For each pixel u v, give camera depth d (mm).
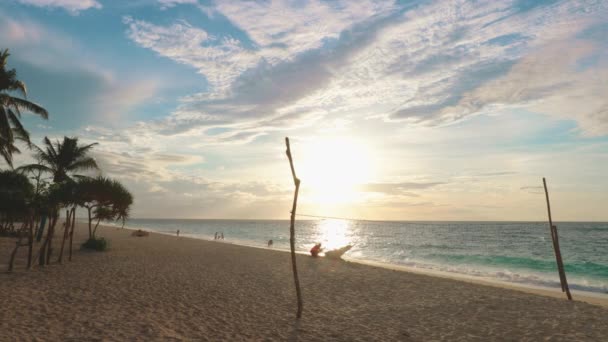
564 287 13367
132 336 7234
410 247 47500
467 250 43000
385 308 10898
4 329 7191
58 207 16844
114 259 19312
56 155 27938
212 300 10984
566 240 61375
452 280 16344
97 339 6949
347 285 14727
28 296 10023
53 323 7824
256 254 27031
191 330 7895
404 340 7812
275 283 14656
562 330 8844
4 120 22797
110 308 9336
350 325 8883
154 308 9609
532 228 116375
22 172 26844
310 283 14961
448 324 9250
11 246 22500
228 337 7539
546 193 14625
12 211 25766
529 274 22969
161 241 36844
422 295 13000
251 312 9789
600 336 8383
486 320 9703
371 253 39156
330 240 63781
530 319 9844
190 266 18375
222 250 29141
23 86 22578
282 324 8719
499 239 64688
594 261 31250
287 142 9953
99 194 20984
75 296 10414
